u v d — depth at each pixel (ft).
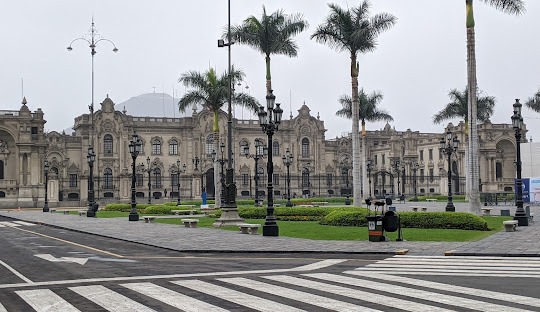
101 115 326.85
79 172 323.16
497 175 364.17
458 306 35.63
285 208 135.85
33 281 48.34
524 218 103.55
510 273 48.96
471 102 119.03
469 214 96.12
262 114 96.22
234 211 116.98
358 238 82.69
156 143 339.98
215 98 186.80
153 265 58.29
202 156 345.31
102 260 63.52
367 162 258.57
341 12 144.87
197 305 37.09
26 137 288.71
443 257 60.85
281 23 167.53
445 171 357.20
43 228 127.54
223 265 57.62
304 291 41.52
